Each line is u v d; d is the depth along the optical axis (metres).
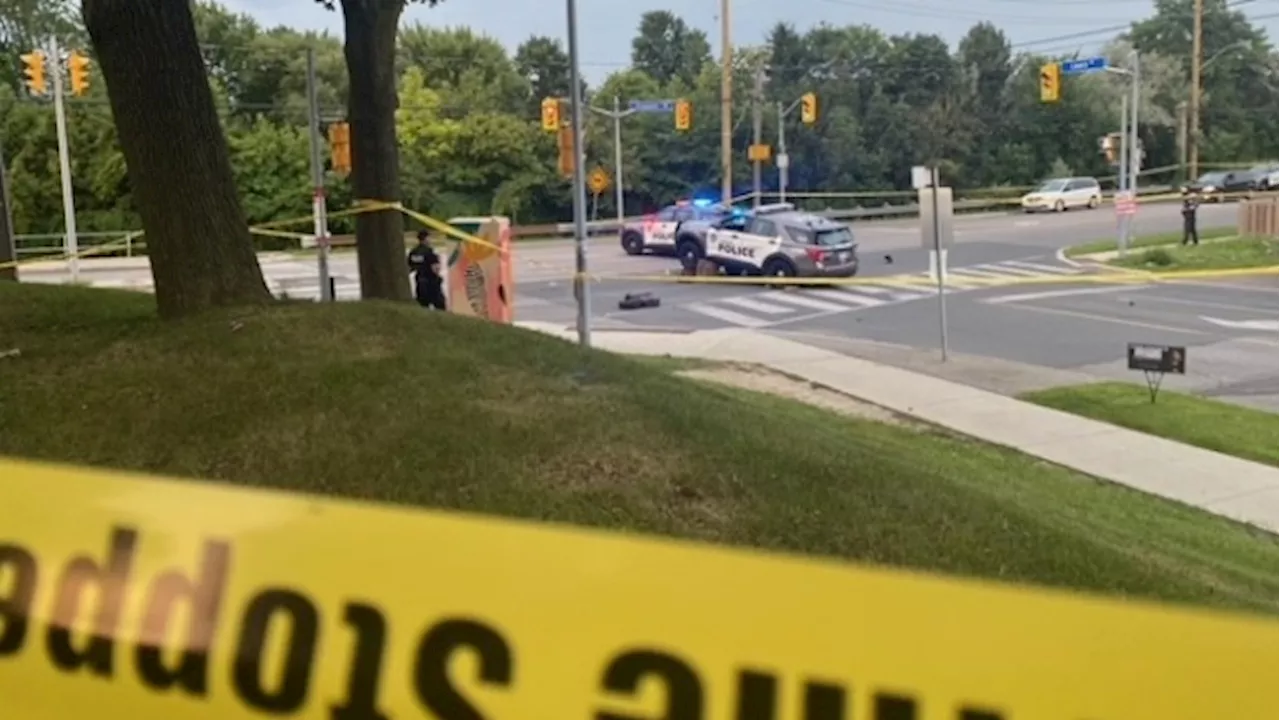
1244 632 1.19
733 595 1.35
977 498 5.28
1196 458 9.00
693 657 1.35
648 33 78.38
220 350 6.32
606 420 5.46
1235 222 38.97
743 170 61.78
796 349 14.95
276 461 4.96
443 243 22.42
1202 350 15.03
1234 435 9.71
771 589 1.33
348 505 1.55
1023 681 1.24
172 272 7.29
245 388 5.76
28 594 1.65
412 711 1.46
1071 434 9.79
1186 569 5.40
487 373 6.11
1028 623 1.25
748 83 62.41
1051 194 48.69
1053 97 29.53
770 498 4.79
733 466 5.06
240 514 1.60
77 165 45.38
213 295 7.26
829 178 64.12
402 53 60.56
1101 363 14.32
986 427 10.07
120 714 1.60
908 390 11.81
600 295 23.36
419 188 52.28
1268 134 74.88
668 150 61.41
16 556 1.67
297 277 28.34
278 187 46.03
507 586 1.44
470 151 53.47
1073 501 7.42
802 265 23.94
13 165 44.62
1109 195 53.06
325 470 4.87
